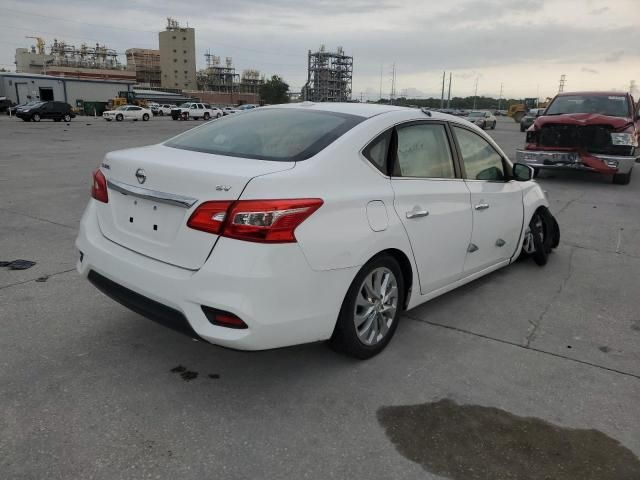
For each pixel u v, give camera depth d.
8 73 64.06
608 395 3.15
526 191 5.14
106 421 2.71
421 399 3.02
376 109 3.71
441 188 3.76
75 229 6.40
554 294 4.78
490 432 2.75
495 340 3.82
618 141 10.87
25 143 18.83
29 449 2.47
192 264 2.74
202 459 2.46
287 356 3.46
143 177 2.98
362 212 3.07
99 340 3.56
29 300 4.16
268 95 140.50
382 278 3.37
